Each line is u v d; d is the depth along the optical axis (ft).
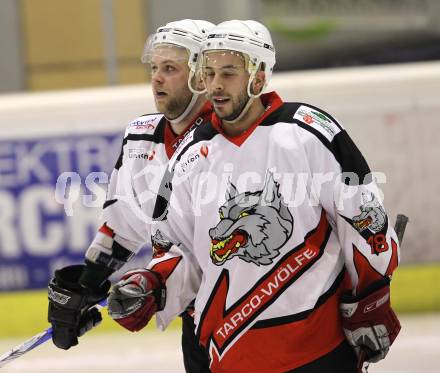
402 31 85.92
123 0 83.15
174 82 27.61
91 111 56.70
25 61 85.10
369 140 57.88
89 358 52.19
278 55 85.76
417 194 58.39
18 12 84.17
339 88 57.26
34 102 57.26
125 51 83.97
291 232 23.59
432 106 57.77
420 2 85.30
